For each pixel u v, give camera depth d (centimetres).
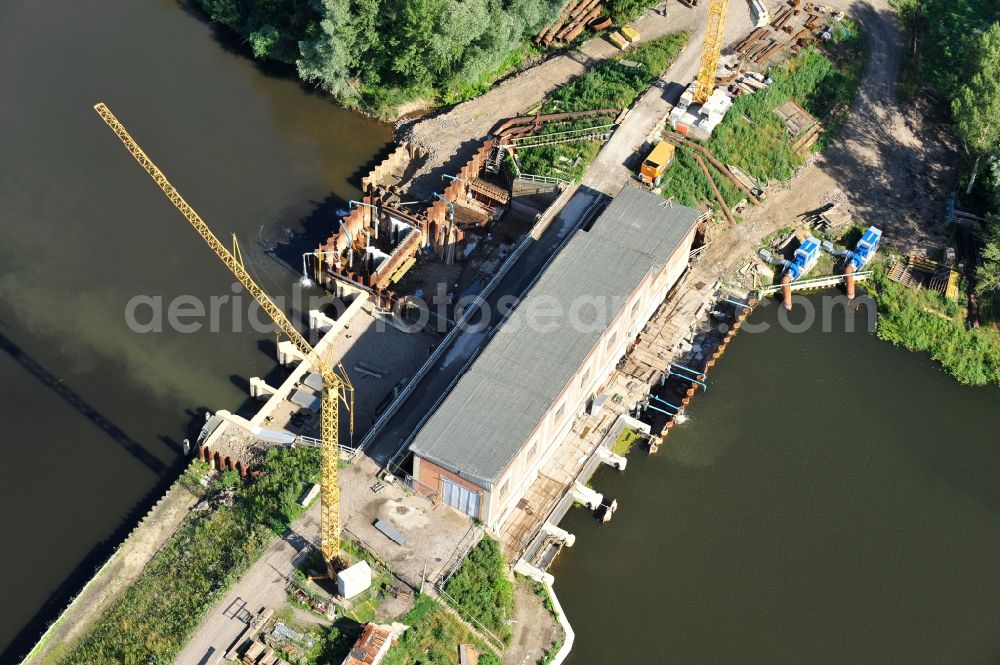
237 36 16450
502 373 11100
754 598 10969
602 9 16212
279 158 14925
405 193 14300
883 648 10712
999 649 10788
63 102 15300
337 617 10025
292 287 13388
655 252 12494
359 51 15012
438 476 10644
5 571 10731
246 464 11325
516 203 14150
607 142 14362
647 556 11231
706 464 12000
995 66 14262
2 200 13975
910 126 15088
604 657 10488
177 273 13412
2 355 12394
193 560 10569
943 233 14138
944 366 13150
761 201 14250
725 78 14938
